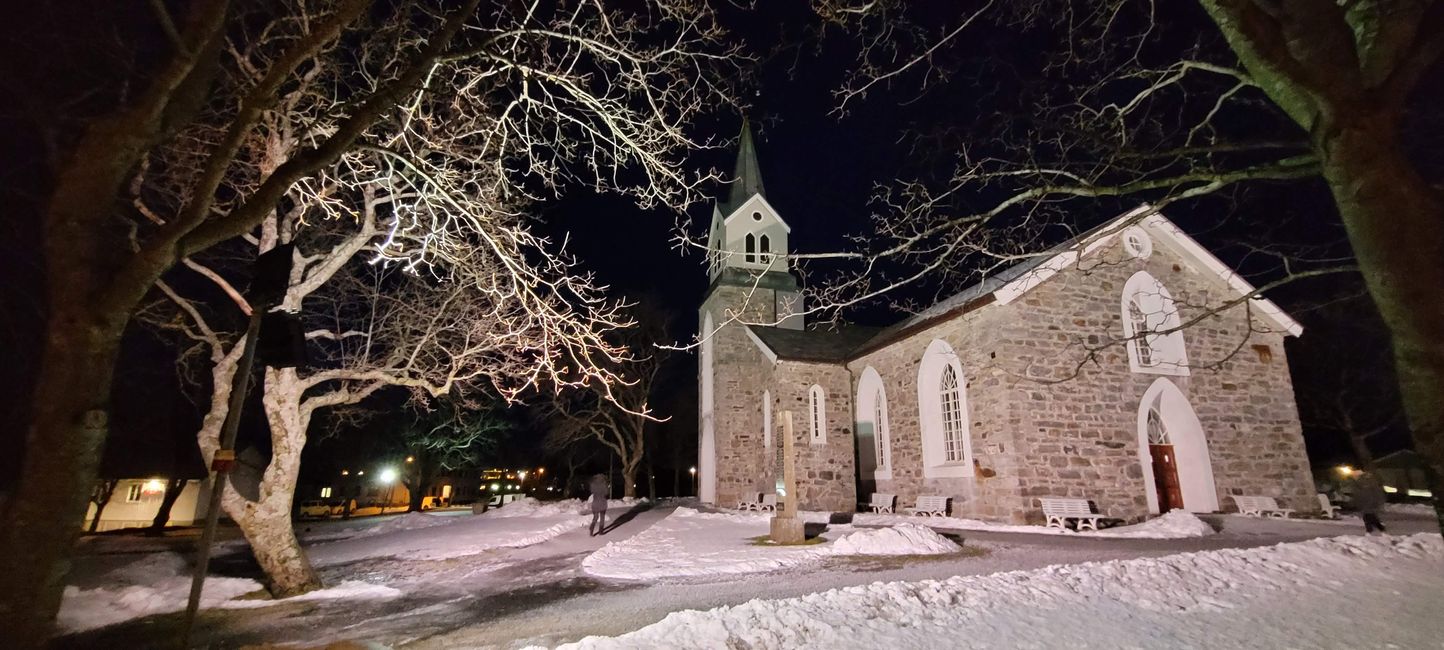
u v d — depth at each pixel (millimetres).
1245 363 20156
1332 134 3615
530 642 7969
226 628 9594
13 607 3793
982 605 7574
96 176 4398
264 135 11484
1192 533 14680
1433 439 3225
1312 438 35500
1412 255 3367
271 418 12172
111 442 32156
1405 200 3436
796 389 25797
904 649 6312
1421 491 31922
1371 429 27250
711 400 33156
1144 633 6668
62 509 4023
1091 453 18109
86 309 4246
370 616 10102
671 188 8641
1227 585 8250
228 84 9508
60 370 4141
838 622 7043
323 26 4941
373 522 34188
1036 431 17828
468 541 19781
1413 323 3324
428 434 40812
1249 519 17391
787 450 15805
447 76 8695
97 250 4453
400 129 8406
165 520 31266
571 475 54188
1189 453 19047
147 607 11000
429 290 14289
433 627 9156
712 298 33062
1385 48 3637
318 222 13992
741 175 35375
